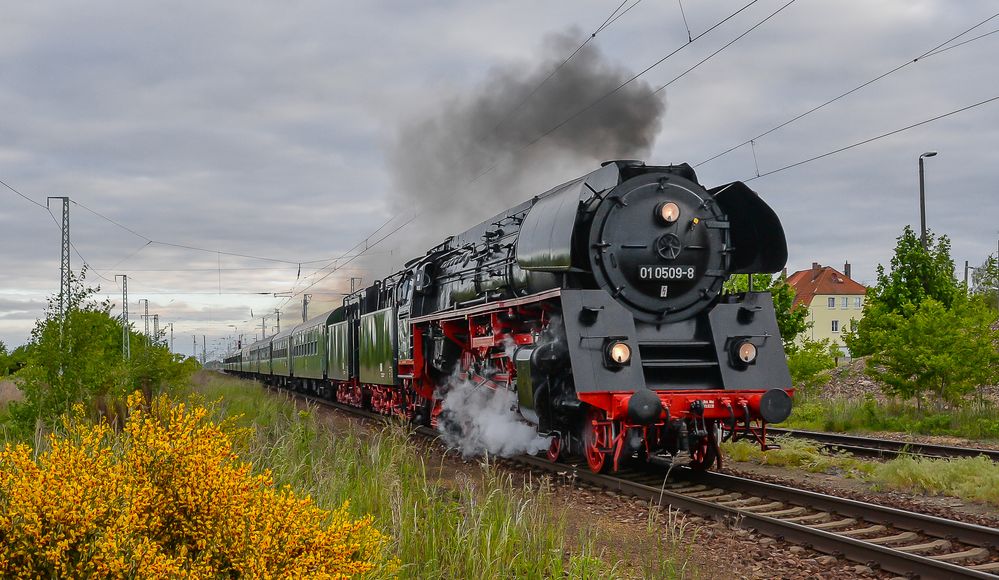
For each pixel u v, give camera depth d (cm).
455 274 1554
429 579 558
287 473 760
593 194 1055
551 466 1097
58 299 1088
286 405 2005
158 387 1322
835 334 6719
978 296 1845
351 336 2500
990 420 1470
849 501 785
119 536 362
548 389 1036
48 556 350
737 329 1039
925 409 1659
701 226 1066
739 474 1076
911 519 722
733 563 648
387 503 709
